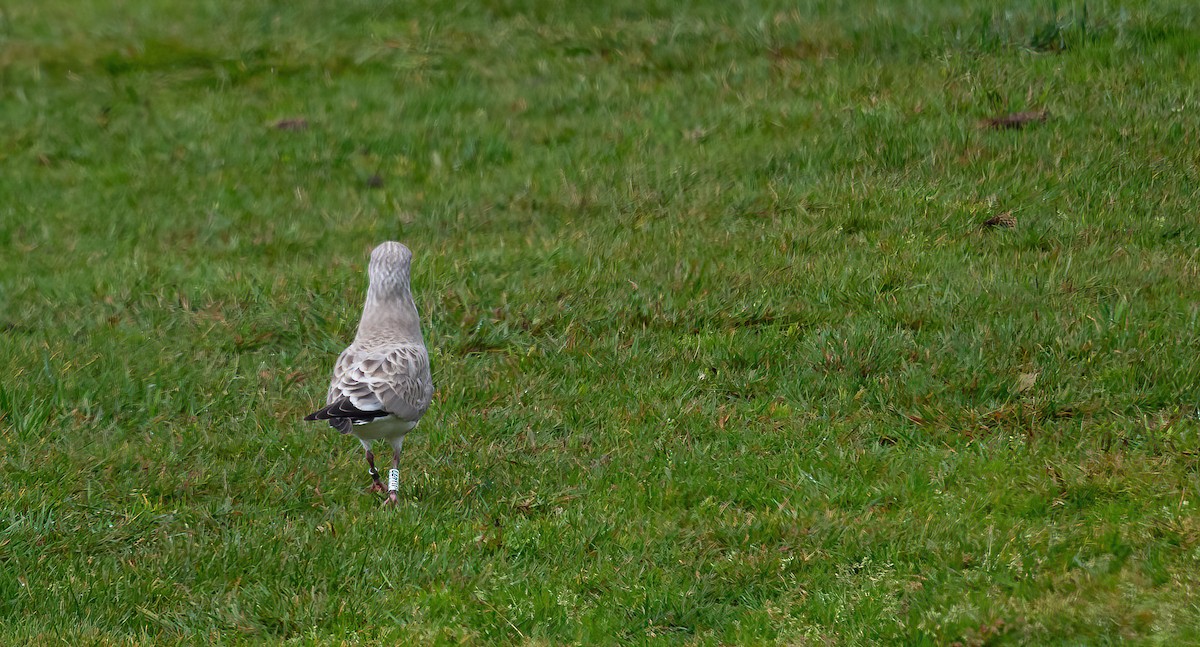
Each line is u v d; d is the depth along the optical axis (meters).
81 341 15.05
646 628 9.28
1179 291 14.05
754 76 21.95
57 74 25.61
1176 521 9.73
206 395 13.55
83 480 11.75
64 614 9.64
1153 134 17.44
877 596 9.29
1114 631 8.51
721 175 18.50
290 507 11.41
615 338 14.15
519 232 17.78
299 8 27.62
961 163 17.62
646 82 22.69
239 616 9.59
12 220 19.78
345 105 23.33
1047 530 9.98
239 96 24.25
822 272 15.30
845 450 11.66
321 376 14.01
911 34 22.08
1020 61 20.48
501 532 10.64
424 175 20.47
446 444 12.33
